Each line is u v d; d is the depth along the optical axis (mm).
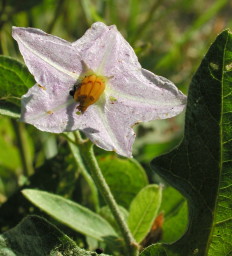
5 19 148
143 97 80
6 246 83
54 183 125
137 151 162
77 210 101
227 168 84
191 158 85
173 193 117
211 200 86
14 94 95
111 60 81
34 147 160
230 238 87
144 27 170
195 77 82
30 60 77
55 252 85
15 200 123
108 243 101
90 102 79
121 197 121
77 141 93
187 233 85
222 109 82
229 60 81
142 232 104
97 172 94
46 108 77
